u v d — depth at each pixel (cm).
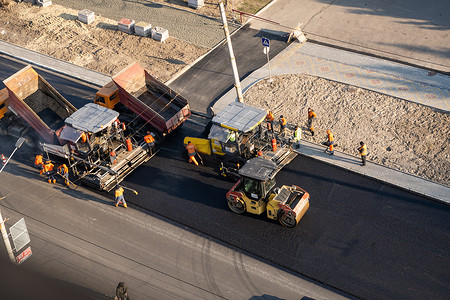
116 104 3875
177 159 3544
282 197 2950
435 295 2569
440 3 4944
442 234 2878
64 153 3406
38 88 3834
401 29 4647
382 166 3362
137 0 5372
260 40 4666
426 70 4150
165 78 4312
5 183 3419
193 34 4819
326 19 4859
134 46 4716
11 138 3797
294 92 4053
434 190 3159
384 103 3862
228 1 5222
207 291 2672
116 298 2548
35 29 5019
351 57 4356
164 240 2972
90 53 4669
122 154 3444
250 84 4175
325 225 2978
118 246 2953
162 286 2712
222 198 3212
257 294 2639
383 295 2586
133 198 3262
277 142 3428
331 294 2612
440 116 3697
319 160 3438
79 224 3106
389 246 2830
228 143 3253
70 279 2773
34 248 2961
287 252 2841
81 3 5391
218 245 2916
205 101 4053
